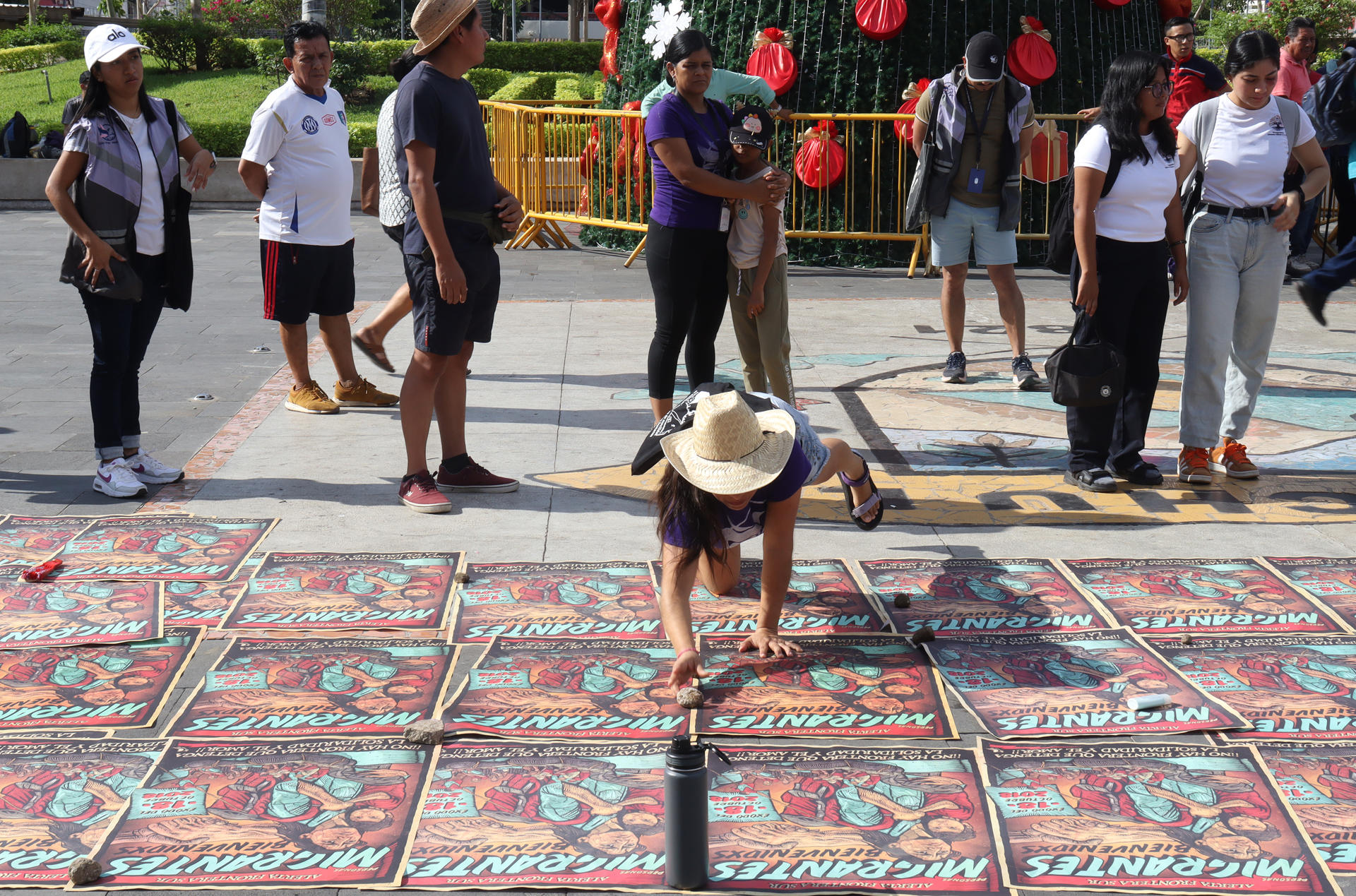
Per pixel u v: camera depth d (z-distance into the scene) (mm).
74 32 35781
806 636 3881
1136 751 3172
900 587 4281
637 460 3631
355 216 16484
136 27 34812
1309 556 4594
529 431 6328
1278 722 3330
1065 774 3062
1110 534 4828
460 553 4582
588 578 4352
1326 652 3768
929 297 10664
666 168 5285
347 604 4109
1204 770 3076
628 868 2686
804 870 2680
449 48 4945
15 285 10711
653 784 3023
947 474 5621
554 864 2705
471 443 6094
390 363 7730
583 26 55000
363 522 4938
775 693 3498
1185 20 10062
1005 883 2629
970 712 3387
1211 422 5383
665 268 5422
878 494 4699
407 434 5098
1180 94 10086
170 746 3195
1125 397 5414
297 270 6324
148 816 2881
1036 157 9055
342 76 24578
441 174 4945
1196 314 5320
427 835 2812
